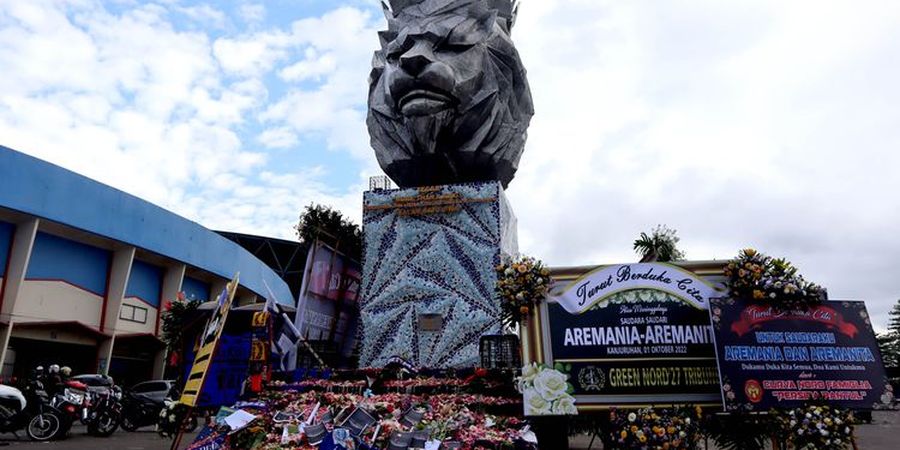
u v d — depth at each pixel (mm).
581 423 9445
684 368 7977
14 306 26344
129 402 17297
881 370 7676
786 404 7488
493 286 16250
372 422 7332
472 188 17266
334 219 17656
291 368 12484
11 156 25781
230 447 7336
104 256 32406
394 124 18812
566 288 8516
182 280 37125
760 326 7832
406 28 17953
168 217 34906
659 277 8406
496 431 7762
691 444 7609
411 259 17000
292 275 57219
